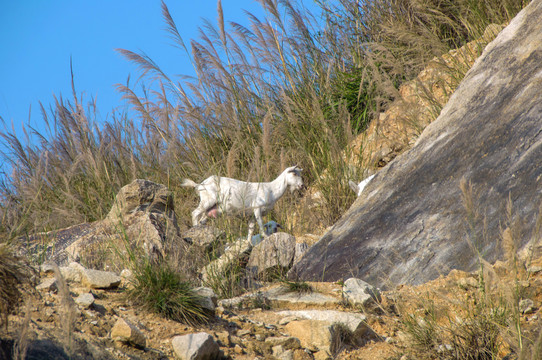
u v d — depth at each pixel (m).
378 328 13.33
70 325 9.06
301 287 15.66
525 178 16.88
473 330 11.77
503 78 22.00
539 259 14.26
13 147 31.98
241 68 35.06
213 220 21.55
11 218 18.81
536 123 18.42
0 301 9.45
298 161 30.17
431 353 11.73
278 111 34.12
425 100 30.06
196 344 10.62
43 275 13.84
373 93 32.41
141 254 15.84
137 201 20.36
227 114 33.44
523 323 12.16
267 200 24.48
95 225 22.67
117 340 10.66
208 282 16.48
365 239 19.16
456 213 17.66
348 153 29.52
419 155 22.02
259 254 17.80
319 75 35.34
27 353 8.91
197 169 30.17
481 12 31.92
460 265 15.72
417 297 14.37
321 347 12.19
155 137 33.47
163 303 12.51
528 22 23.73
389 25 34.25
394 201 20.28
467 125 21.25
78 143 33.22
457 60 30.20
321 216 26.45
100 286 13.35
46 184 30.31
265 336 12.51
